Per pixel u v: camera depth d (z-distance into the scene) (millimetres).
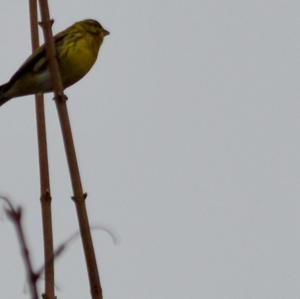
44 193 8828
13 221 3949
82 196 7965
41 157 9164
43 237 8562
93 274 7383
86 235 7492
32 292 3967
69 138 8305
